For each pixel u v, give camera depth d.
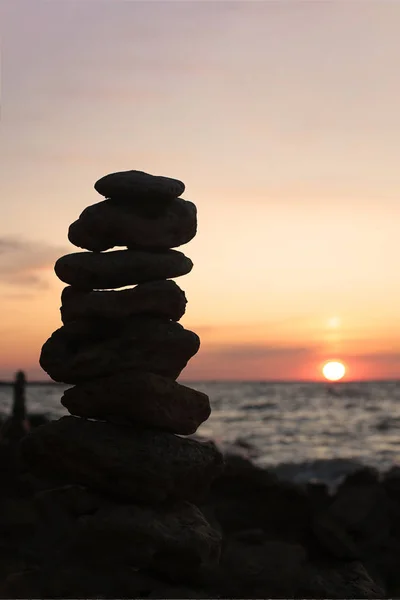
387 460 3.90
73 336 0.96
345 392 14.57
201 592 0.93
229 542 1.22
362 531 1.49
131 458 0.91
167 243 0.95
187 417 0.94
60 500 0.97
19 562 1.04
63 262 0.95
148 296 0.93
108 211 0.94
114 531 0.91
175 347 0.93
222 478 1.55
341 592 1.10
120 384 0.91
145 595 0.91
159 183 0.93
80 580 0.91
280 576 1.09
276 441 5.27
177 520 0.93
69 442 0.93
